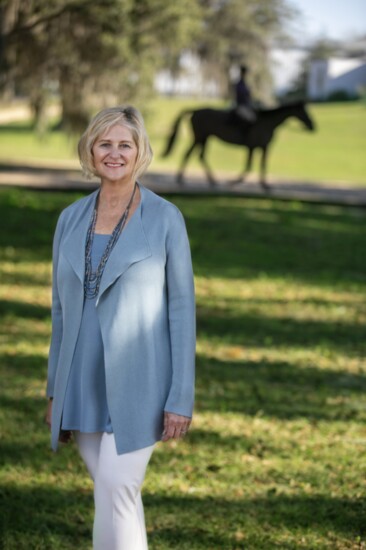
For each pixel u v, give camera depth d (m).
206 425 6.34
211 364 8.18
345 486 5.23
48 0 23.92
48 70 28.31
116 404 3.31
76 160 39.59
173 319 3.37
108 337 3.31
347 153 48.25
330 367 8.37
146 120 31.80
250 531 4.57
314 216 22.94
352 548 4.41
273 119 27.55
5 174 30.03
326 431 6.32
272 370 8.09
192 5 27.17
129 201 3.44
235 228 19.33
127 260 3.30
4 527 4.51
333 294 12.45
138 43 27.39
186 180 31.14
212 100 69.88
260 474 5.40
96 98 29.73
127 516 3.33
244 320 10.39
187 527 4.59
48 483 5.11
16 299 10.70
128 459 3.31
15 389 6.94
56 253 3.51
